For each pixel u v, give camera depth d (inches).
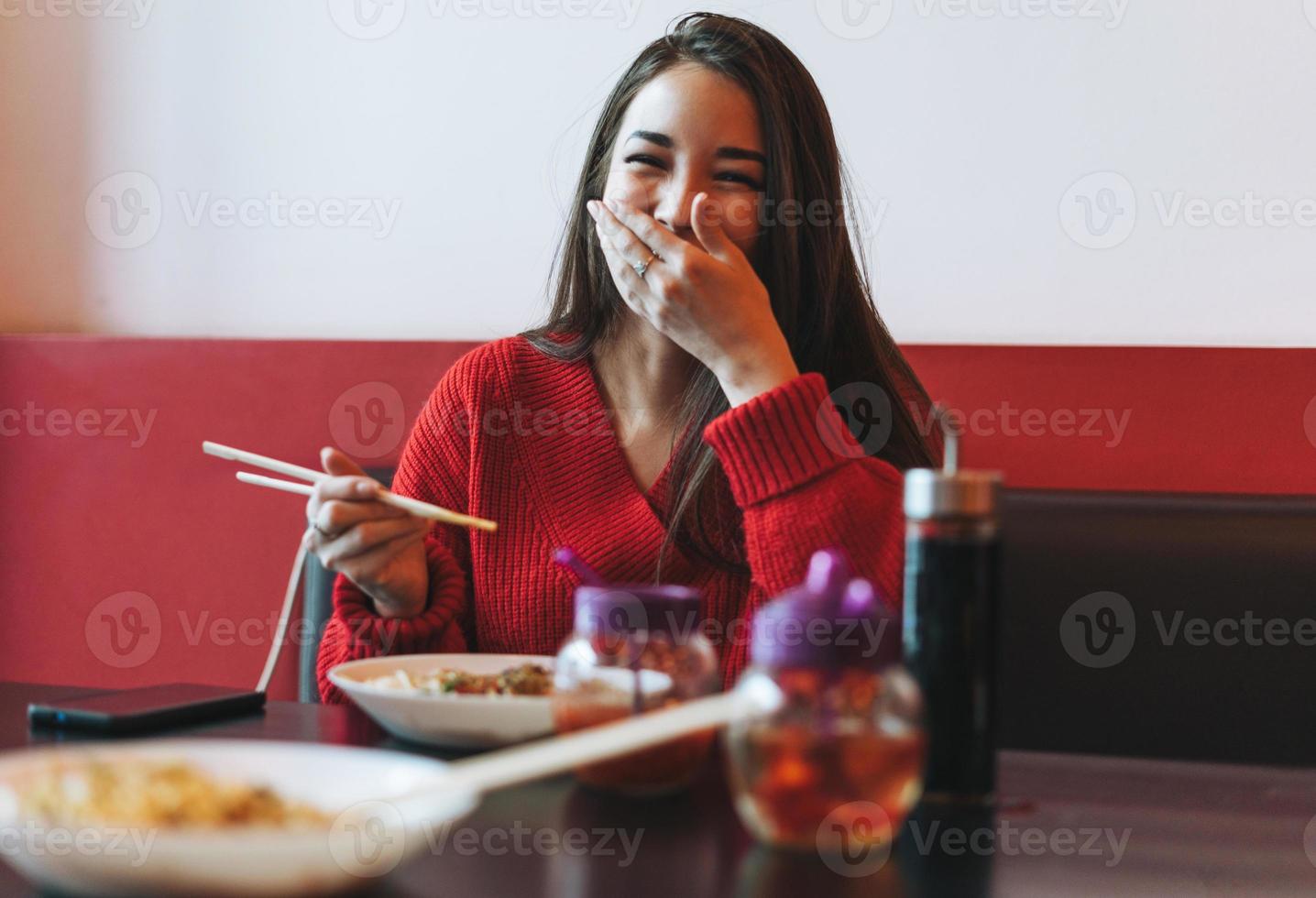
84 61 85.3
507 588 54.4
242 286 83.0
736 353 48.5
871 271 73.7
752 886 23.3
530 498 55.6
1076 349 69.1
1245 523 59.6
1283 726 58.1
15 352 82.5
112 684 80.9
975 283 72.7
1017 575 61.4
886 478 46.7
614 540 53.5
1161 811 29.5
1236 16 69.7
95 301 85.1
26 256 86.0
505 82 79.2
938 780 29.3
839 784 24.2
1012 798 30.3
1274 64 69.5
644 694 28.7
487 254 79.7
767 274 55.1
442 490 56.8
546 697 34.4
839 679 24.5
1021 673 61.0
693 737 29.1
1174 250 70.7
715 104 52.1
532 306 79.2
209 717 37.2
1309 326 69.5
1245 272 70.1
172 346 80.2
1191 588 59.4
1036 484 69.4
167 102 84.0
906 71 72.9
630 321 56.9
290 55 82.2
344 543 42.7
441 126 80.1
